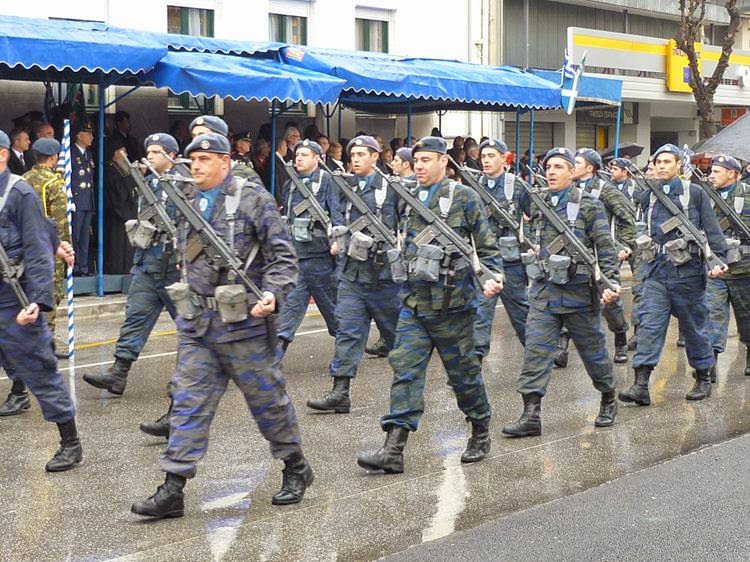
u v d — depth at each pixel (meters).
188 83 15.04
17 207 7.56
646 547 6.55
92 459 8.39
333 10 23.27
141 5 19.83
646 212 10.51
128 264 16.69
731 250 10.70
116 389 10.27
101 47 14.27
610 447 8.87
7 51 13.47
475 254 7.84
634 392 10.34
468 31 26.48
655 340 10.37
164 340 13.80
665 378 11.77
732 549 6.53
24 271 7.62
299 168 10.97
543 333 9.15
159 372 11.76
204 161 6.75
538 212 9.12
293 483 7.31
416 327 7.99
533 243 9.33
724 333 11.54
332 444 8.92
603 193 11.91
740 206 11.69
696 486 7.76
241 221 6.77
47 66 13.80
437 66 19.41
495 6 27.78
